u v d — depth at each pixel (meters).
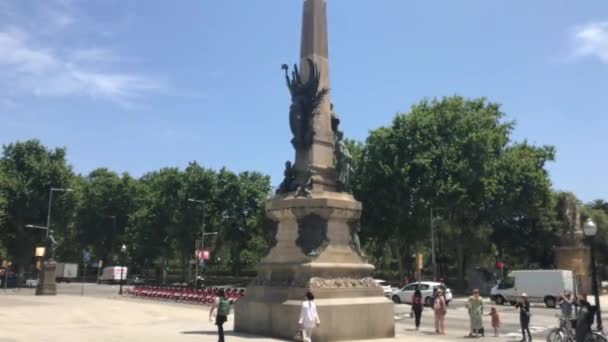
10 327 24.09
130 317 31.28
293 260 21.53
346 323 20.41
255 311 21.55
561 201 72.06
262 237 86.12
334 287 20.89
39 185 77.56
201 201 83.38
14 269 92.75
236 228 91.50
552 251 76.06
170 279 107.06
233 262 93.44
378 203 60.75
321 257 21.25
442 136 61.84
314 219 21.69
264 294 21.77
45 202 77.69
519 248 78.12
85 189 108.44
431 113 62.81
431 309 44.66
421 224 60.22
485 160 61.19
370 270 22.91
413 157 59.34
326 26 25.34
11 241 76.44
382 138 61.41
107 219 107.88
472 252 74.31
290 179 23.34
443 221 65.19
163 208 90.06
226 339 19.67
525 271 50.28
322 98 24.03
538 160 70.00
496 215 66.31
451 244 71.19
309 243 21.44
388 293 50.25
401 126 61.78
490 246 76.00
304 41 25.02
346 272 21.83
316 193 22.20
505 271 85.62
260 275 22.89
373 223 61.72
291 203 21.86
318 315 19.66
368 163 61.34
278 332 20.25
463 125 61.78
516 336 27.66
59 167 79.19
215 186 88.94
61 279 105.00
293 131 23.75
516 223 76.19
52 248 58.34
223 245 94.62
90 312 34.19
